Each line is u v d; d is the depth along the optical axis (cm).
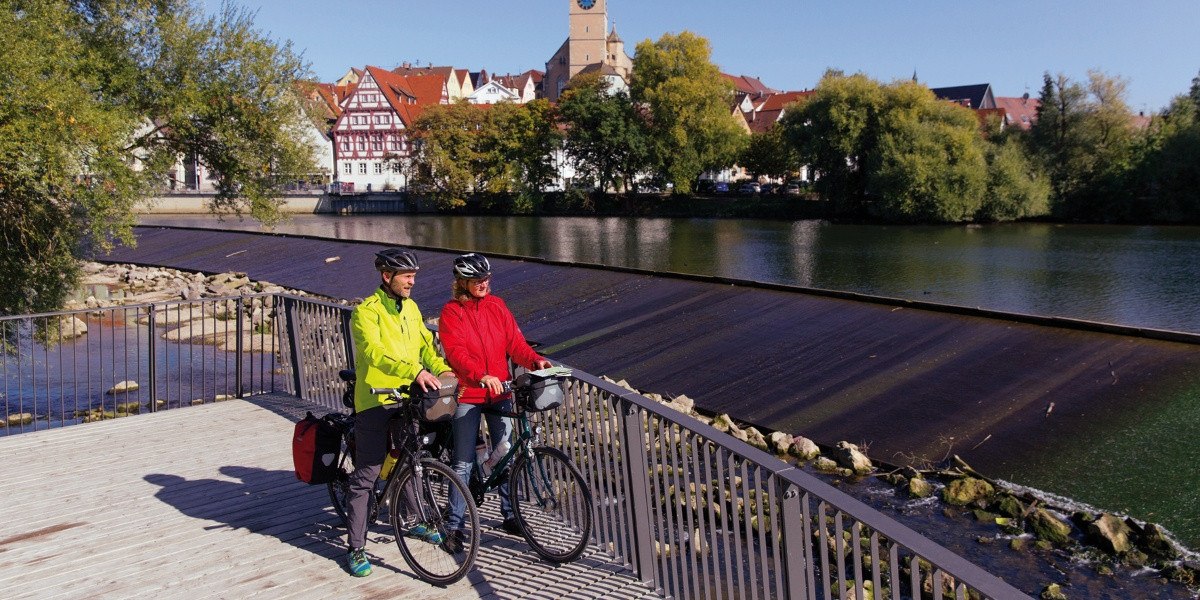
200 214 7669
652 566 463
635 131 7994
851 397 1389
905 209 6025
